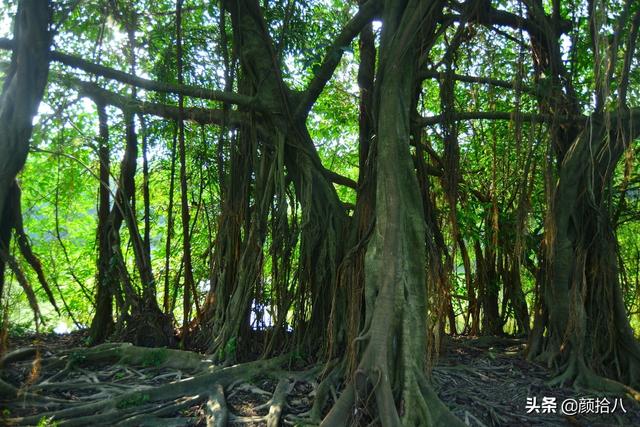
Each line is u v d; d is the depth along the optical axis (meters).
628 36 7.05
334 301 6.74
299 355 7.14
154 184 11.15
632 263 10.34
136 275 9.22
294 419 5.47
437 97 11.14
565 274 7.73
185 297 8.20
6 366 6.76
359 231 6.84
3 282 6.02
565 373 7.30
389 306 5.38
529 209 7.95
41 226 11.82
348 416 5.09
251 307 7.59
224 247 8.08
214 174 9.37
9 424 5.21
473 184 10.46
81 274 11.84
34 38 5.79
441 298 6.52
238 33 8.08
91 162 9.99
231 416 5.55
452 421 5.25
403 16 6.32
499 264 10.49
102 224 8.66
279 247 7.71
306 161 7.80
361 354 5.49
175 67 9.26
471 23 8.00
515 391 6.80
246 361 7.29
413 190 6.07
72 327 11.59
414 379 5.25
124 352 7.27
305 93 7.82
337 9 10.62
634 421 6.21
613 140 7.48
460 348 8.89
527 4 8.21
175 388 5.99
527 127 8.95
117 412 5.48
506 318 10.75
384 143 6.05
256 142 7.96
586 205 7.76
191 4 9.98
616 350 7.55
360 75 7.85
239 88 8.41
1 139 5.56
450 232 8.52
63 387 6.21
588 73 9.68
